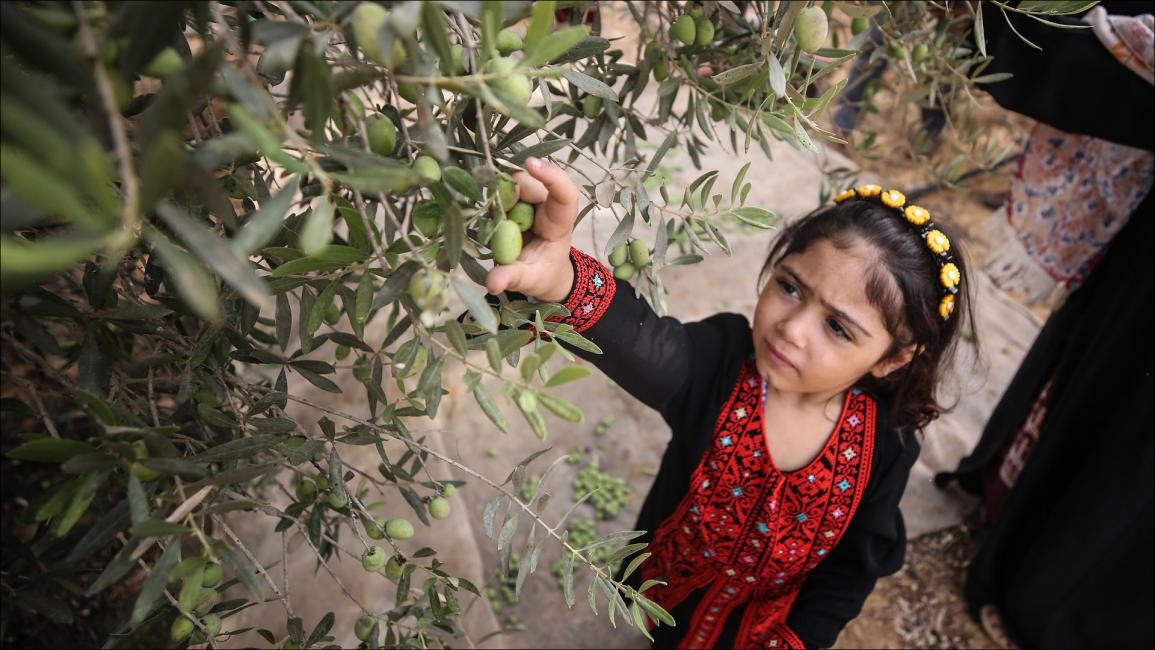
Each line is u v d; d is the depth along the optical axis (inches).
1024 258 84.0
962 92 57.5
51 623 56.3
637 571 65.3
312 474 37.4
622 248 37.6
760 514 54.1
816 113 32.9
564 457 31.3
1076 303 82.0
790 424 52.4
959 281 47.8
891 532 55.7
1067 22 60.2
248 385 37.4
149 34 17.3
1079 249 78.5
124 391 34.3
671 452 58.6
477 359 98.4
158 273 33.4
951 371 61.1
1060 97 62.4
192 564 23.7
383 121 25.8
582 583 88.7
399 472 35.2
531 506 31.2
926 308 47.6
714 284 119.2
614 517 95.4
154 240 15.4
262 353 34.6
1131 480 69.6
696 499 54.5
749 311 115.8
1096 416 74.2
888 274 45.8
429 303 22.6
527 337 25.7
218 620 32.5
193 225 15.4
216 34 26.8
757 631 58.9
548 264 33.0
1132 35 57.0
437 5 19.3
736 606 61.6
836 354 46.9
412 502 35.6
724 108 38.5
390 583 73.7
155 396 39.0
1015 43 61.6
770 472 52.4
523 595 87.6
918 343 49.0
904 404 53.9
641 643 86.0
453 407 98.0
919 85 54.6
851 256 45.8
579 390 107.6
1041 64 62.1
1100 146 74.5
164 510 26.0
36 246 13.6
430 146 21.4
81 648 53.7
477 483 94.0
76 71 16.1
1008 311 124.8
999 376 114.7
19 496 61.4
